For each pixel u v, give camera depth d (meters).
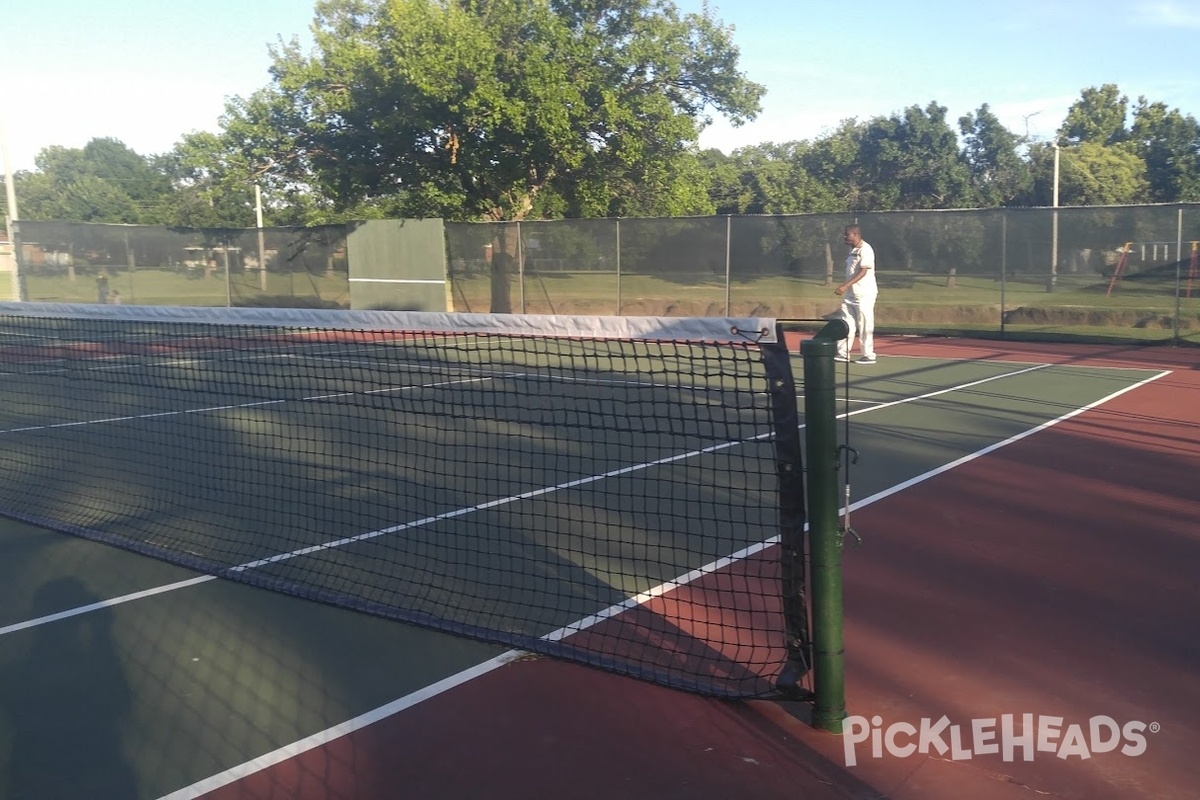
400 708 4.30
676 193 25.36
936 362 15.95
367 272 25.17
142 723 4.23
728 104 25.28
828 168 47.56
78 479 8.58
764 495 7.62
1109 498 7.30
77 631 5.23
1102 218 18.59
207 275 27.56
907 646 4.75
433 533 6.77
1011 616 5.09
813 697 4.06
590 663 4.63
